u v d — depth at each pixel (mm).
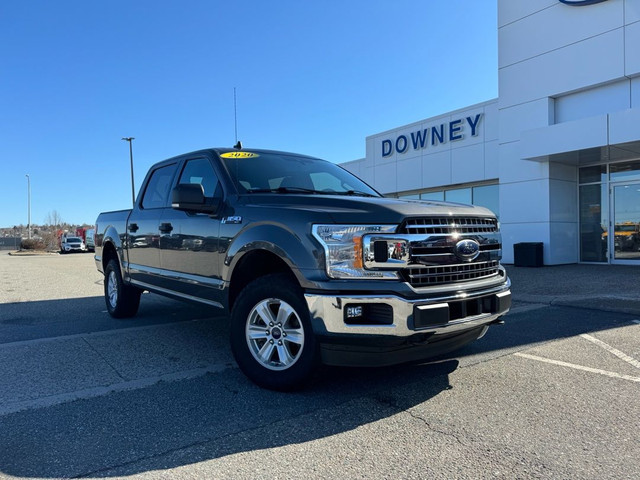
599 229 14383
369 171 21844
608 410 3486
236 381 4172
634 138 11398
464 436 3074
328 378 4219
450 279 3697
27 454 2863
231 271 4215
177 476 2615
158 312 7527
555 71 13656
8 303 8797
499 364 4621
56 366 4617
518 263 14109
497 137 16547
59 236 54219
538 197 14203
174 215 5234
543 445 2947
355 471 2658
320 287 3432
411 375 4293
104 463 2758
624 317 6812
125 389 3977
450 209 3842
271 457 2820
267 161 5109
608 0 12453
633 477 2574
